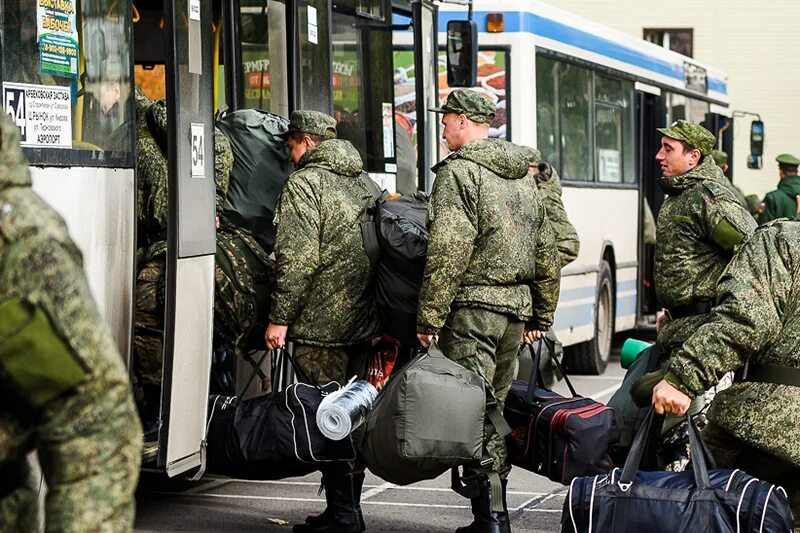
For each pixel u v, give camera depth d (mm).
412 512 11773
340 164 10602
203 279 9688
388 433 9266
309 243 10344
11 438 4035
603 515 7449
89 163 8773
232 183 11430
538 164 15812
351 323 10547
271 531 10781
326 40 13320
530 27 19703
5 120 4016
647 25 52375
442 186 9984
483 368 9977
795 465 7555
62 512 3963
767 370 7648
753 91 52562
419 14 16766
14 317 3891
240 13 13039
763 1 52125
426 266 9914
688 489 7414
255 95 12969
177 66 9172
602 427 10078
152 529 10766
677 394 7578
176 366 9195
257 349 10742
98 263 8914
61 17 8414
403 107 16984
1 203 3947
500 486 9891
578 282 21422
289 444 9852
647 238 26312
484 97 10477
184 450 9422
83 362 3982
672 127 10656
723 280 7656
